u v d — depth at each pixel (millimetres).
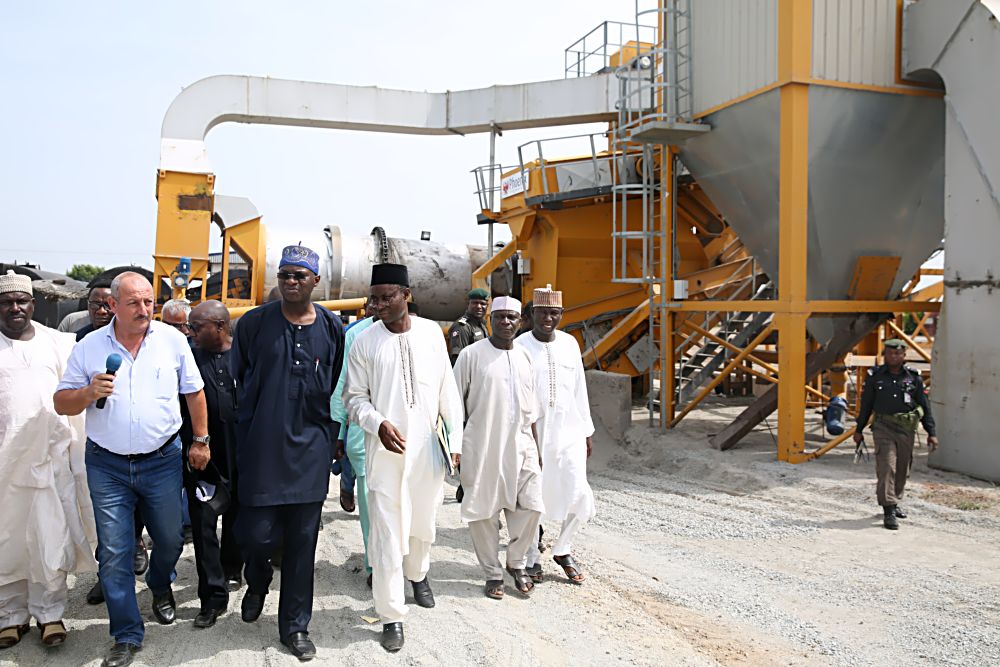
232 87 15570
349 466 7223
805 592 5297
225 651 4230
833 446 9344
